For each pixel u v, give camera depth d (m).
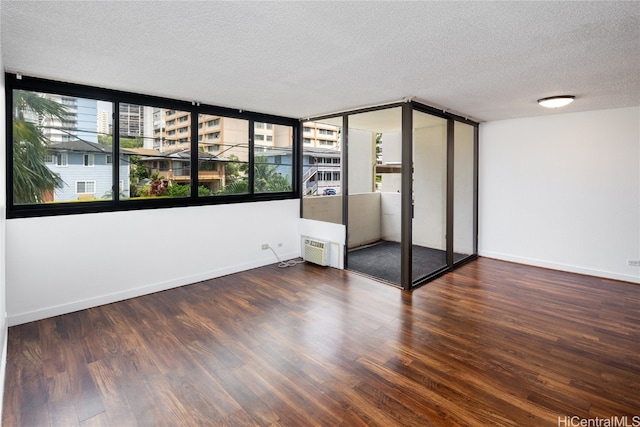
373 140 5.24
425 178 4.64
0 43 2.06
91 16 1.95
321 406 2.04
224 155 4.60
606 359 2.55
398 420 1.93
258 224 4.98
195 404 2.06
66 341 2.80
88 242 3.46
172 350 2.68
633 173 4.27
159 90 3.61
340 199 4.89
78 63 2.75
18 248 3.07
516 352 2.65
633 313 3.38
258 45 2.37
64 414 1.97
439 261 4.77
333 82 3.29
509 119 5.20
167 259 4.05
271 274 4.66
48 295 3.24
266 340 2.84
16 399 2.09
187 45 2.37
